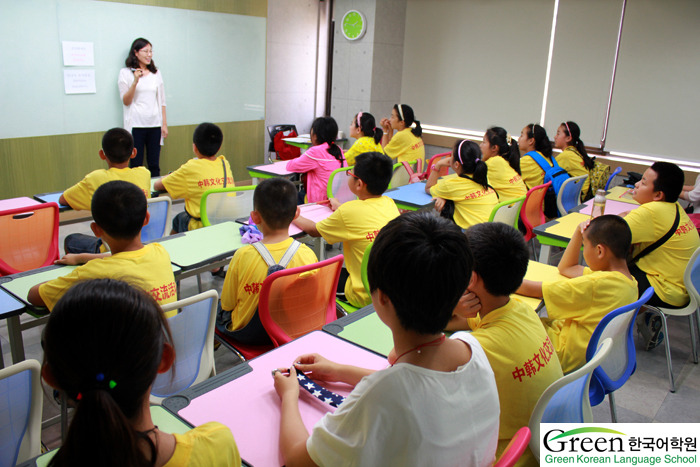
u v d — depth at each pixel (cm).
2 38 446
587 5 621
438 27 743
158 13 552
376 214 255
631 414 255
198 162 355
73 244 290
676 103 587
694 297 271
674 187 280
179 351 172
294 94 767
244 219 298
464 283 97
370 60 729
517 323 140
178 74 587
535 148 485
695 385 284
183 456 84
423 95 780
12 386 126
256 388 139
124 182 180
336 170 401
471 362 102
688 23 563
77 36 492
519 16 674
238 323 209
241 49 648
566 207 443
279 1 710
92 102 517
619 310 173
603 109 636
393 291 96
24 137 475
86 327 72
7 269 263
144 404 80
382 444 93
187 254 241
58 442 215
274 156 734
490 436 104
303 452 105
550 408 139
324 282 206
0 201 332
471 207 362
